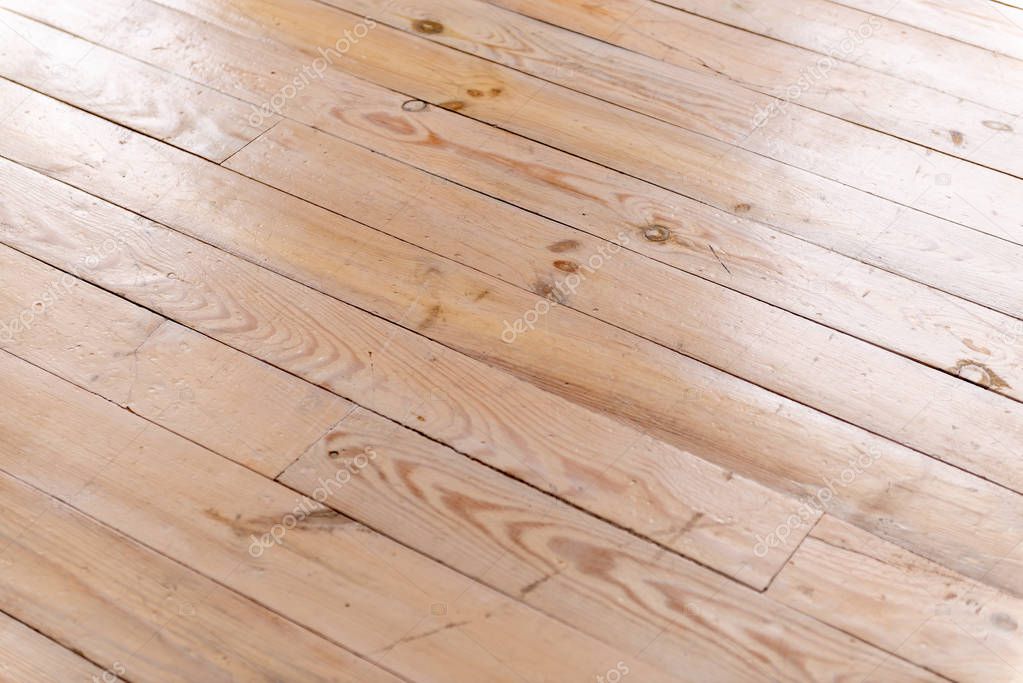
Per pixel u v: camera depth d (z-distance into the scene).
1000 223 1.64
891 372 1.43
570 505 1.27
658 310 1.50
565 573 1.21
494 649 1.15
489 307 1.50
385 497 1.28
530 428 1.35
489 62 1.87
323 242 1.58
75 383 1.40
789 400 1.40
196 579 1.21
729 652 1.15
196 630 1.17
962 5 2.01
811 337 1.47
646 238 1.60
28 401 1.38
